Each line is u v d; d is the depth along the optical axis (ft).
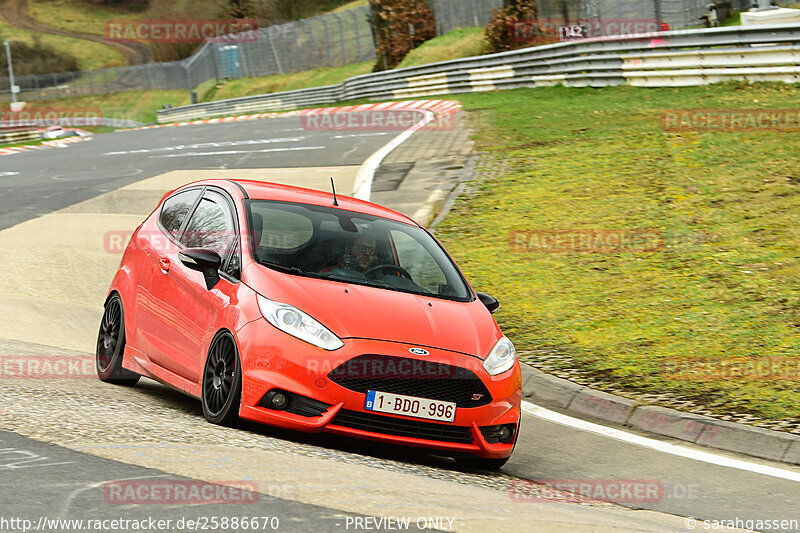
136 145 244.22
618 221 110.83
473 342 46.83
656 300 83.71
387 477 37.58
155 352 53.06
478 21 395.34
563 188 129.59
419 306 48.03
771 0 253.03
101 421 41.55
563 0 315.78
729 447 55.42
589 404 62.54
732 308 80.07
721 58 197.57
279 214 52.06
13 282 90.79
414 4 401.29
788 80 185.06
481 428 45.50
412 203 128.26
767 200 111.65
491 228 113.19
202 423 44.73
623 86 224.12
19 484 30.68
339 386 42.83
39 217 131.64
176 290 51.49
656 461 52.60
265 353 43.39
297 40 547.90
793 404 60.13
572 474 49.47
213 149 210.59
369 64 484.33
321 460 39.01
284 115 328.90
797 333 73.41
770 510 44.27
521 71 265.95
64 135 385.50
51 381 53.62
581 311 82.23
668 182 125.49
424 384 44.16
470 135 186.80
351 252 50.85
